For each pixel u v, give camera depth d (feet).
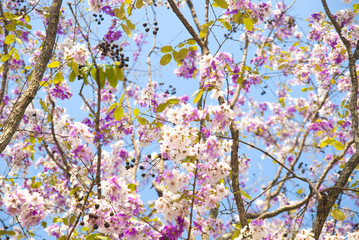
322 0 11.77
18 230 14.53
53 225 13.01
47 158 20.49
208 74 9.47
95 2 13.24
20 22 12.91
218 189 9.25
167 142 8.57
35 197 10.61
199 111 8.72
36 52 17.47
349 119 18.38
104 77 10.35
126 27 9.98
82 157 11.61
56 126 17.52
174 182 8.89
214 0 9.23
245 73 14.16
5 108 18.98
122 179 8.91
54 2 8.87
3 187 13.39
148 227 9.88
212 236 14.52
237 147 9.93
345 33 14.16
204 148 8.96
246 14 10.59
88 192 9.46
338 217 8.95
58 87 14.51
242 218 9.53
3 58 11.73
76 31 16.88
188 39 9.20
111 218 9.33
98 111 11.53
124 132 14.56
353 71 11.00
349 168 9.60
